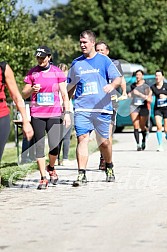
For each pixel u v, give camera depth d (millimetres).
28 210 15539
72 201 16719
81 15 87125
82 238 12469
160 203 16219
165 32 83250
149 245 11906
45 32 57156
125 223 13797
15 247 11883
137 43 83438
